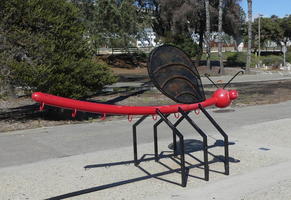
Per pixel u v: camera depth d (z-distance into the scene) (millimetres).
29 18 10969
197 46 44375
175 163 7379
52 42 11055
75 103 5172
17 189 6094
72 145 9062
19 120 12203
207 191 5840
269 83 26922
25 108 14477
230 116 13008
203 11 44969
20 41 10836
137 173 6809
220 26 38438
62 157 8008
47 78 10680
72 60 11219
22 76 10461
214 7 46031
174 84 6320
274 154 7926
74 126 11328
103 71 12188
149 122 11930
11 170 7129
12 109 14312
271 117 12766
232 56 55656
